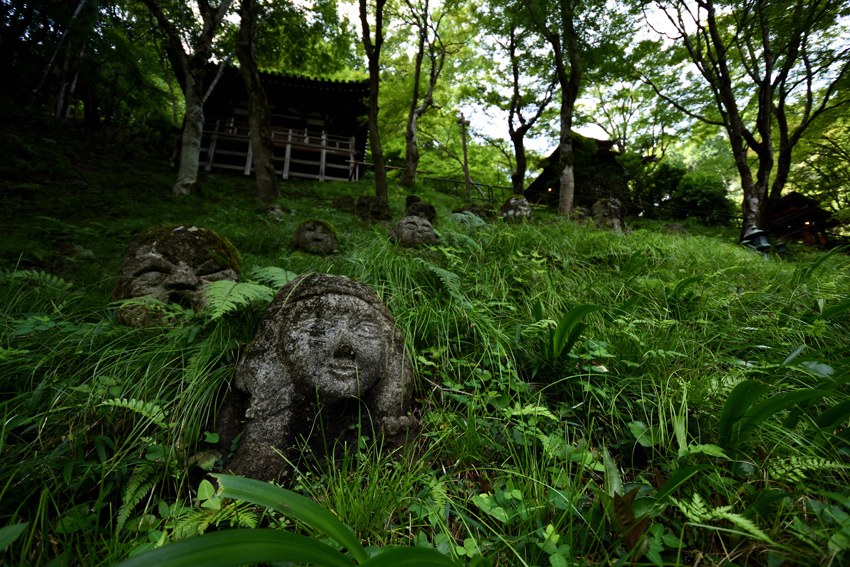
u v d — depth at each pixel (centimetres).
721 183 1717
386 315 202
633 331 228
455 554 114
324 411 168
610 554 117
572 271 356
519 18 1158
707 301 284
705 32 1098
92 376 178
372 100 1077
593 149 1795
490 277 324
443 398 202
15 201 615
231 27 1272
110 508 128
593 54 1166
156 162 1276
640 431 162
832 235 1481
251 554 66
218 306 188
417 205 750
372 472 147
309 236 541
